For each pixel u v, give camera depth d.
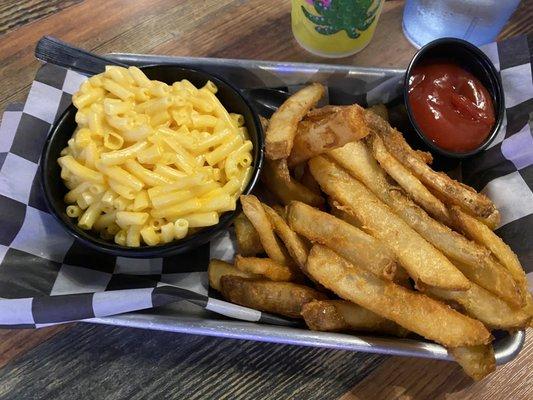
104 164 0.24
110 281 0.26
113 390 0.25
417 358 0.26
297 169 0.29
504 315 0.23
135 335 0.26
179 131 0.26
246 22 0.36
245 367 0.26
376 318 0.24
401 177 0.25
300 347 0.26
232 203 0.25
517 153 0.28
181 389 0.26
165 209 0.25
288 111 0.27
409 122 0.29
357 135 0.24
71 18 0.35
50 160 0.26
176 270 0.27
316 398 0.26
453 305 0.24
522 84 0.29
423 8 0.33
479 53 0.29
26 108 0.29
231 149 0.27
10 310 0.23
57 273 0.26
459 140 0.28
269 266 0.24
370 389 0.26
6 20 0.35
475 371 0.23
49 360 0.26
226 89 0.29
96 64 0.29
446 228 0.24
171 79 0.29
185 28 0.35
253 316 0.24
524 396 0.25
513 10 0.32
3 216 0.26
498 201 0.28
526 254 0.26
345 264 0.23
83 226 0.25
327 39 0.32
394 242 0.24
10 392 0.25
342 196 0.25
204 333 0.24
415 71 0.30
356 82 0.31
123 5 0.36
